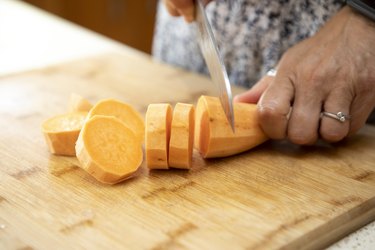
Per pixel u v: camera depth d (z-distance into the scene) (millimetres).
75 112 627
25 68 847
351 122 620
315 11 721
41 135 644
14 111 695
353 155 613
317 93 603
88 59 862
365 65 602
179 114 567
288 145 632
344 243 510
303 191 547
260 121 605
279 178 569
